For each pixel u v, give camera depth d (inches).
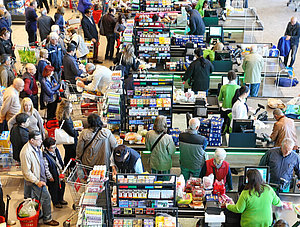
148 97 315.3
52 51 409.7
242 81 432.5
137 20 498.6
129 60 383.6
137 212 215.6
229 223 224.8
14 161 300.0
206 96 378.9
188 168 276.8
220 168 252.8
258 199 215.0
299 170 256.5
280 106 351.3
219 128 298.0
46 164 265.1
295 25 505.4
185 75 386.3
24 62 434.9
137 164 242.4
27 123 284.0
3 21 475.8
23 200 289.7
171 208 213.0
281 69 453.4
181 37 469.1
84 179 263.6
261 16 727.1
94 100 339.6
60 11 497.0
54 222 271.6
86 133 260.2
